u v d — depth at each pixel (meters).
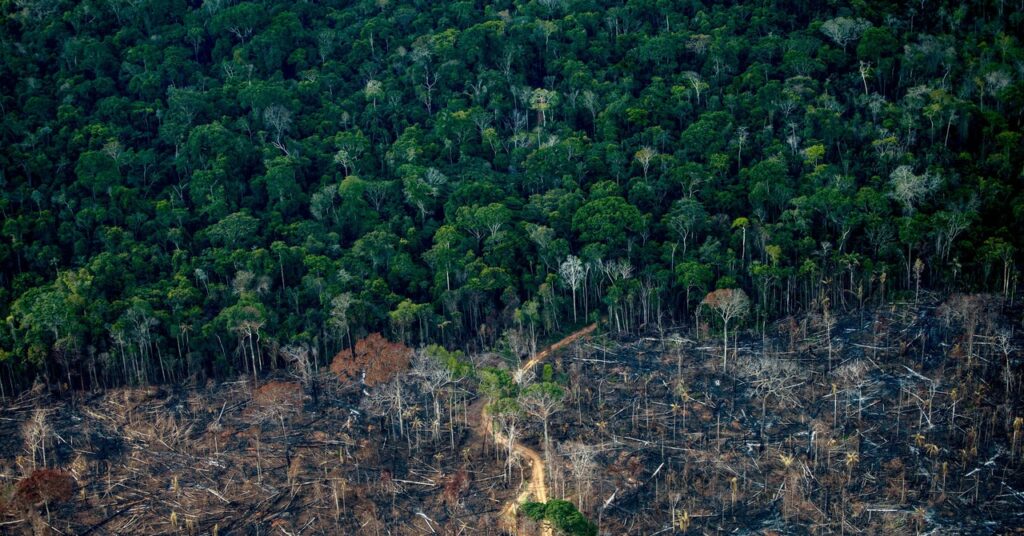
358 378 183.25
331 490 157.88
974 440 156.88
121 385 185.88
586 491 152.62
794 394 171.12
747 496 151.75
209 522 152.50
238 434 171.25
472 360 186.50
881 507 147.88
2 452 168.50
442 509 153.62
